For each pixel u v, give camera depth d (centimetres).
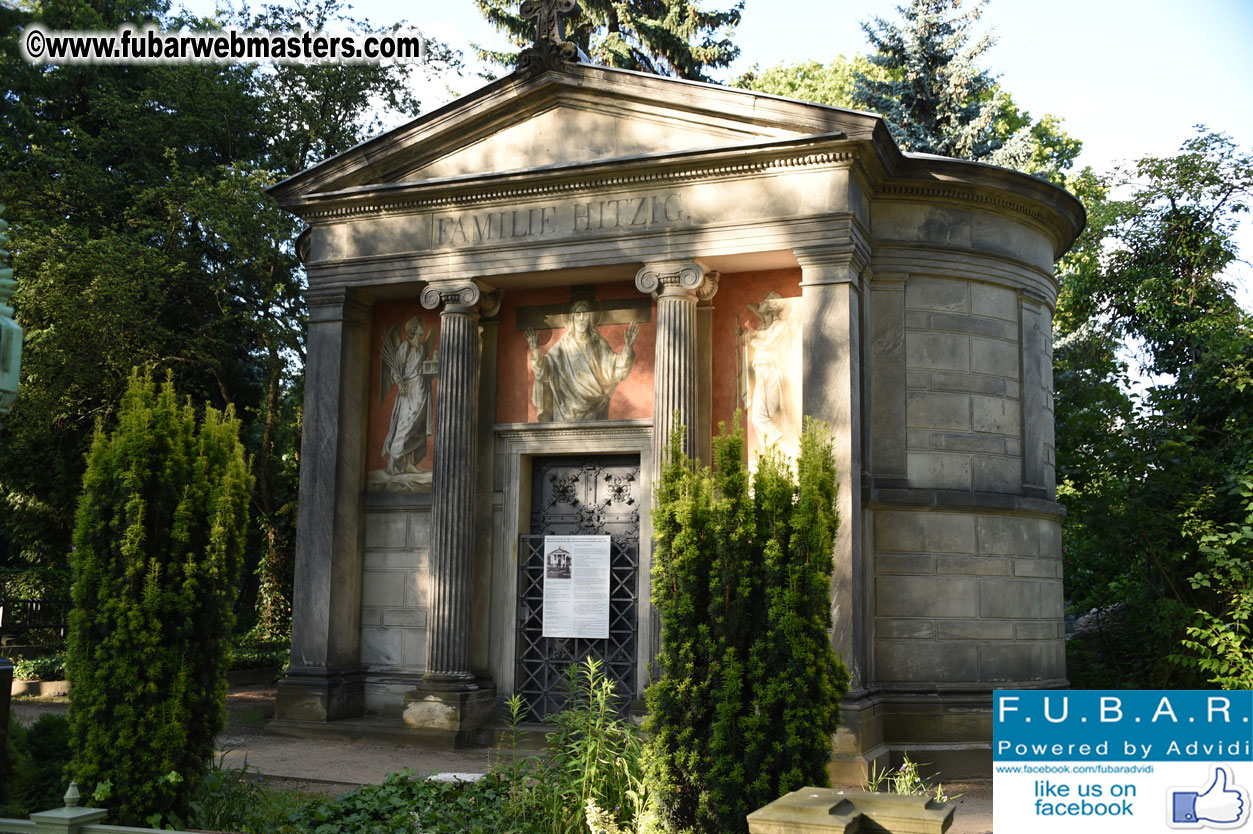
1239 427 2131
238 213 2828
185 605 1004
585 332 1909
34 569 2919
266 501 3241
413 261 1916
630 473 1878
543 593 1869
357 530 1972
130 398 1062
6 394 783
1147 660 2108
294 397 3609
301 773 1484
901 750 1620
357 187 1958
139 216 2964
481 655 1875
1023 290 1886
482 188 1867
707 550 926
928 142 3350
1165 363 2484
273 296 3038
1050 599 1873
